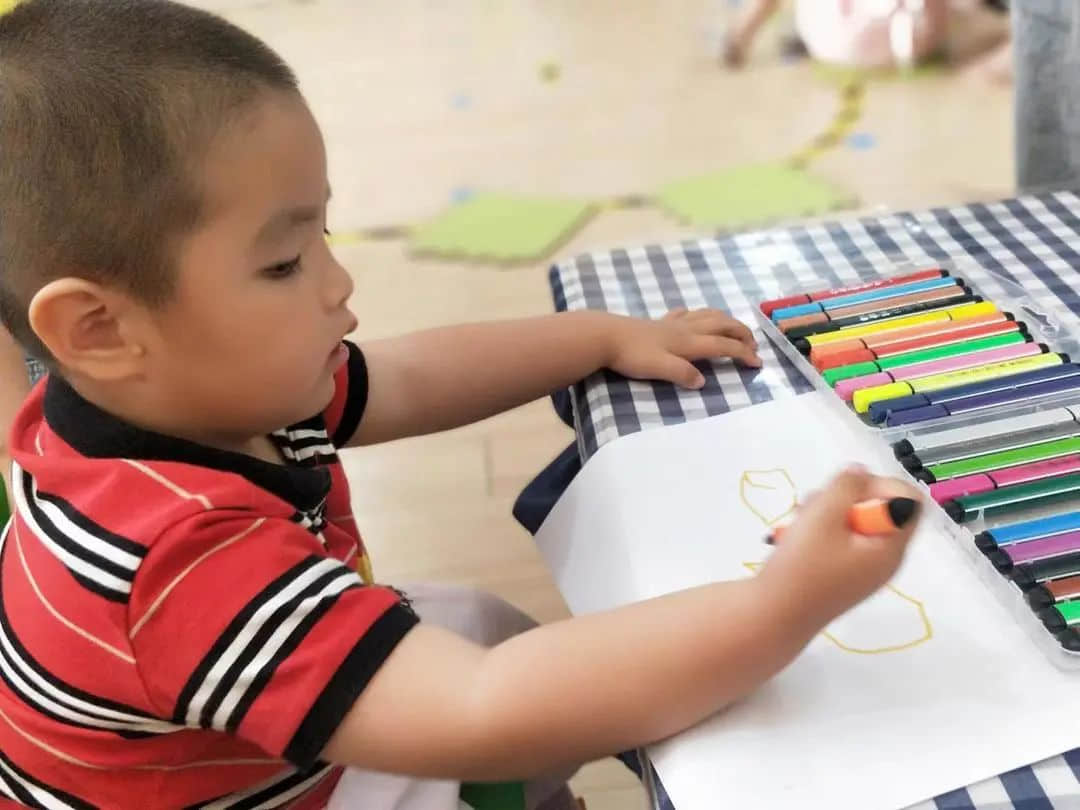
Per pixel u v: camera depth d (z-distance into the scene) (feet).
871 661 1.64
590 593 1.91
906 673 1.62
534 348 2.45
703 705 1.56
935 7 8.47
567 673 1.56
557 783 2.41
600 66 9.24
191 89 1.59
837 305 2.46
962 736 1.52
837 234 2.85
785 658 1.57
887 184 6.97
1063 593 1.64
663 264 2.83
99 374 1.73
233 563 1.62
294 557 1.65
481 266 6.67
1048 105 4.07
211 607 1.60
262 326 1.71
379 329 6.19
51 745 1.85
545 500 2.70
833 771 1.49
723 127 8.00
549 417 5.49
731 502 1.98
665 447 2.14
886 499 1.55
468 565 4.72
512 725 1.54
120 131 1.58
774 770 1.51
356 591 1.64
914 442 2.00
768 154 7.54
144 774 1.87
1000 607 1.70
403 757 1.58
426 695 1.57
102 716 1.74
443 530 4.91
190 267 1.64
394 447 5.42
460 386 2.47
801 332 2.39
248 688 1.58
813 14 8.73
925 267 2.61
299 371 1.78
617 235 6.79
